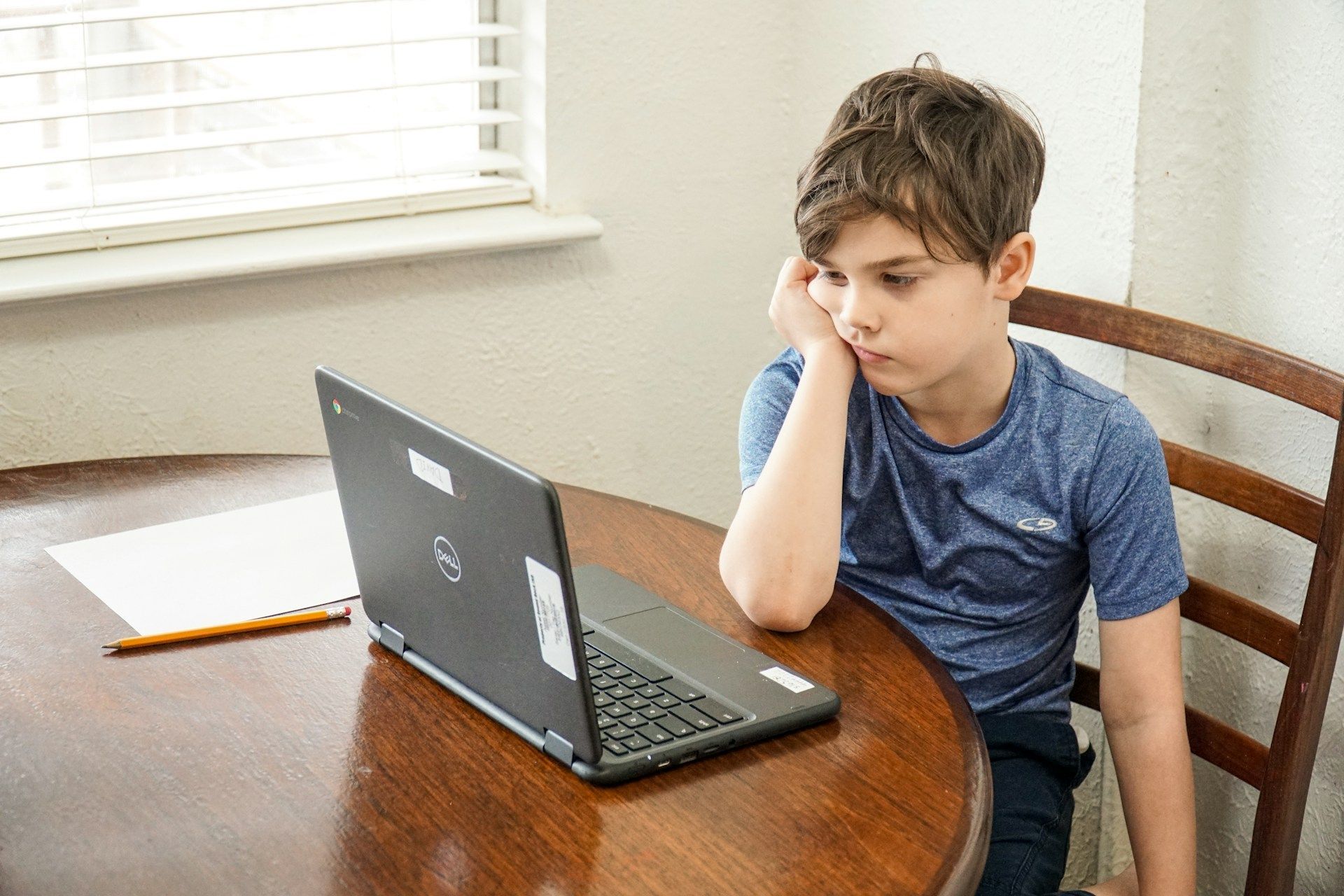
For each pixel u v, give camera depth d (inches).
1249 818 52.9
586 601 37.8
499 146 66.4
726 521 73.5
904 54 59.9
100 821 28.1
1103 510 40.8
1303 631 41.3
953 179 35.7
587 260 65.6
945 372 38.2
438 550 31.4
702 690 32.6
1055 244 53.4
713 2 64.4
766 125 67.7
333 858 26.8
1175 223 49.7
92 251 57.1
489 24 63.5
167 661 35.0
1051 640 44.1
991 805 29.6
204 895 25.7
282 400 61.1
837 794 29.3
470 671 32.4
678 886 26.0
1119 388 51.4
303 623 37.2
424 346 63.3
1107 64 49.1
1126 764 41.2
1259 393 49.5
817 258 37.4
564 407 67.6
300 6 58.1
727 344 70.7
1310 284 46.3
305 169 61.9
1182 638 53.5
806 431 38.7
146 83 58.2
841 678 34.8
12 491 46.0
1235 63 48.0
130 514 44.3
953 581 43.5
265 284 58.9
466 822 28.0
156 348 57.8
